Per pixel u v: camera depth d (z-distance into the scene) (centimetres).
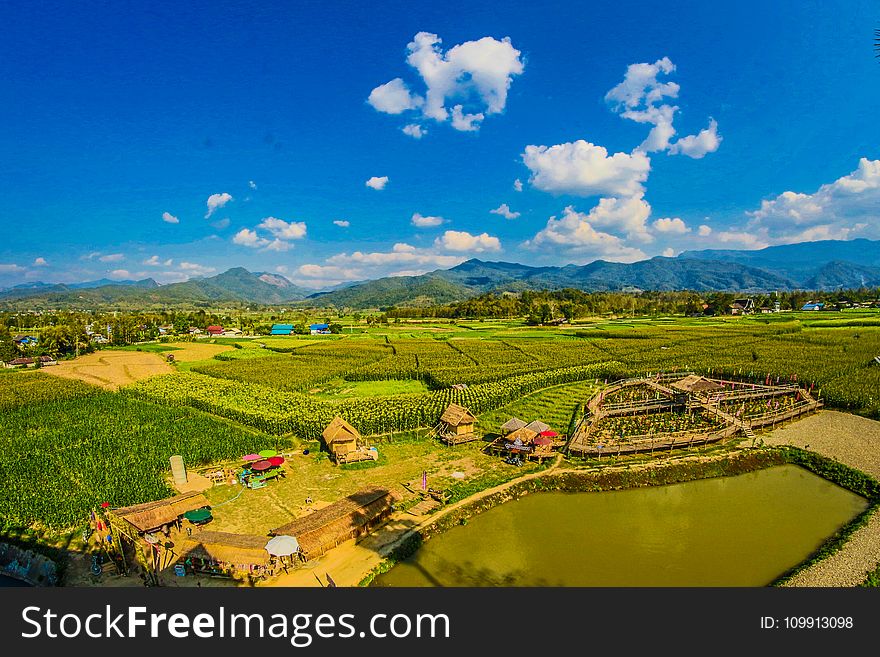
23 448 5878
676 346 12975
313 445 5894
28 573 3375
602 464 5184
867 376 8688
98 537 3678
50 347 14338
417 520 4038
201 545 3391
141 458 5441
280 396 8250
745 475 5181
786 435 6109
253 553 3319
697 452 5519
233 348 16212
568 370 9906
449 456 5531
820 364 9800
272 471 4988
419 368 10706
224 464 5441
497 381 9275
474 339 15825
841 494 4706
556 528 4041
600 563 3491
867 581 3147
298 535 3503
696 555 3581
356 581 3244
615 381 9725
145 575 3291
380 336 18050
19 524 3912
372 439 6106
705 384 7544
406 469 5175
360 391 9269
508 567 3444
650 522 4134
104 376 11350
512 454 5409
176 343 18212
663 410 7488
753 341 13412
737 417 6638
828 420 6669
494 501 4459
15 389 9319
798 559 3534
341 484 4828
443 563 3512
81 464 5250
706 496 4666
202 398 8056
